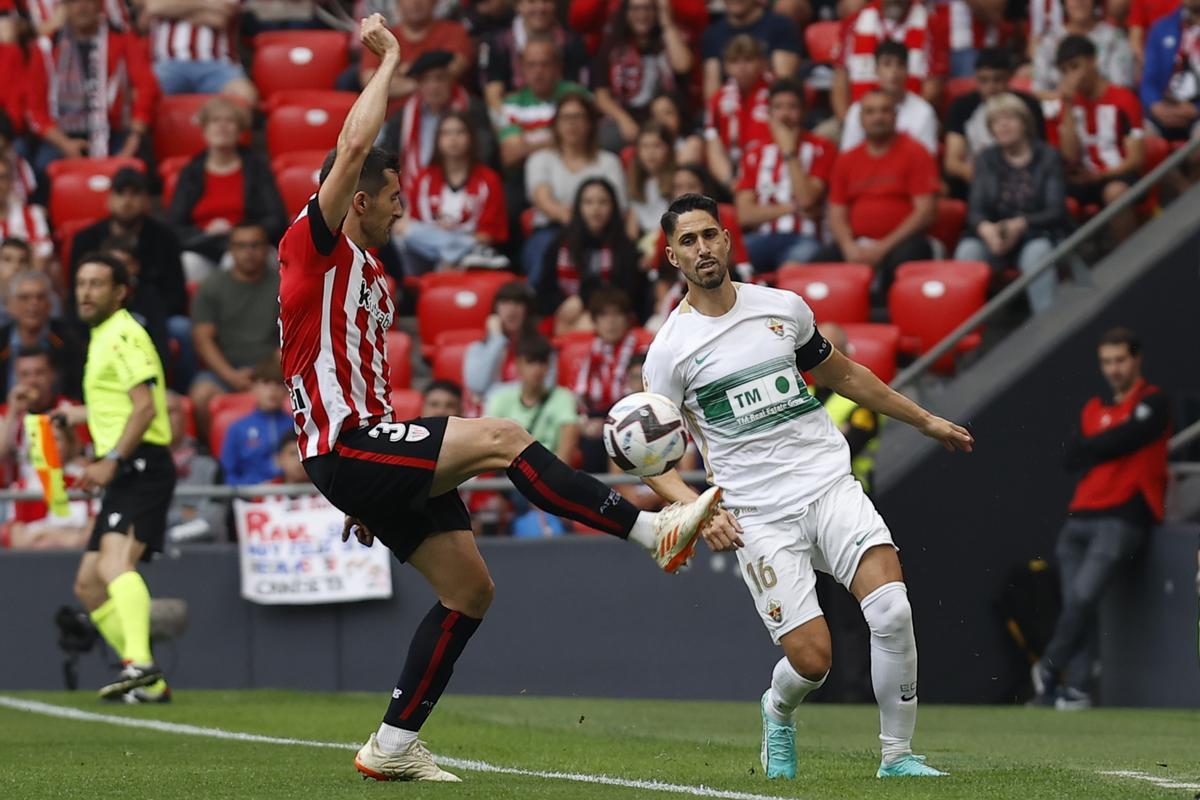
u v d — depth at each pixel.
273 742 24.84
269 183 45.75
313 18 54.56
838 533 18.98
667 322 19.78
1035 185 41.25
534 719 30.39
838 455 19.41
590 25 51.09
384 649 36.66
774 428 19.23
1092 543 34.12
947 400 37.44
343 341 17.48
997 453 36.97
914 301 40.16
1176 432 39.53
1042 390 37.78
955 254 42.75
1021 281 37.88
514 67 49.91
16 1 51.91
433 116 45.78
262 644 37.12
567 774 19.95
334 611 36.94
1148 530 34.25
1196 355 39.81
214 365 41.69
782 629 19.00
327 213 17.20
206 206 45.28
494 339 40.00
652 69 48.66
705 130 46.47
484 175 45.22
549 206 44.34
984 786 18.03
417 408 39.16
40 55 48.81
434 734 27.11
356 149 17.08
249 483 38.12
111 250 40.44
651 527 16.70
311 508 36.94
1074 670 34.41
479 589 18.14
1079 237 38.50
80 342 41.22
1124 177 42.97
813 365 19.67
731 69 45.16
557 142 45.09
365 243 17.89
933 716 31.91
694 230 19.08
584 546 35.88
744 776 19.55
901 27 46.00
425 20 49.44
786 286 40.78
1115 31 46.53
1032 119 41.53
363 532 18.78
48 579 37.47
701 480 34.44
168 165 48.41
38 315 41.09
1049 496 37.03
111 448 30.56
